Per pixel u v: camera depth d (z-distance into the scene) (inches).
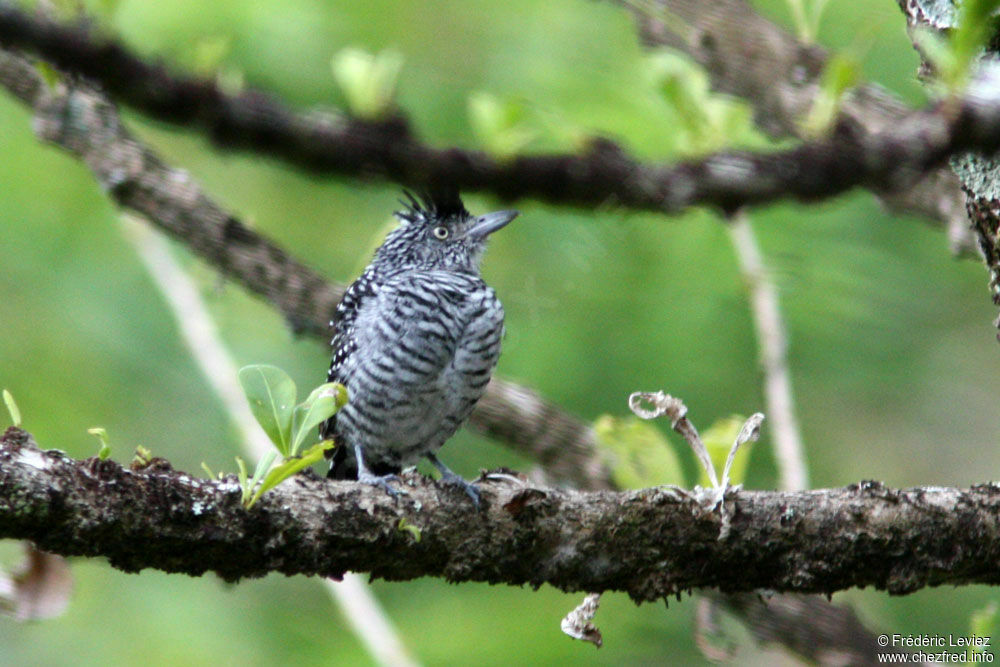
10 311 462.0
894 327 424.8
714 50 329.4
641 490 252.5
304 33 390.3
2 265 462.0
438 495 246.1
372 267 412.8
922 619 437.4
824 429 487.2
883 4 384.8
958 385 466.6
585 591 255.4
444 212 427.8
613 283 418.0
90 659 434.3
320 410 217.2
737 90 328.5
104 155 358.3
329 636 434.6
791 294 402.3
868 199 404.2
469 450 466.6
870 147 142.7
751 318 401.4
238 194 468.1
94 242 465.1
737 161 143.3
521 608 421.4
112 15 154.3
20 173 458.0
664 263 410.6
